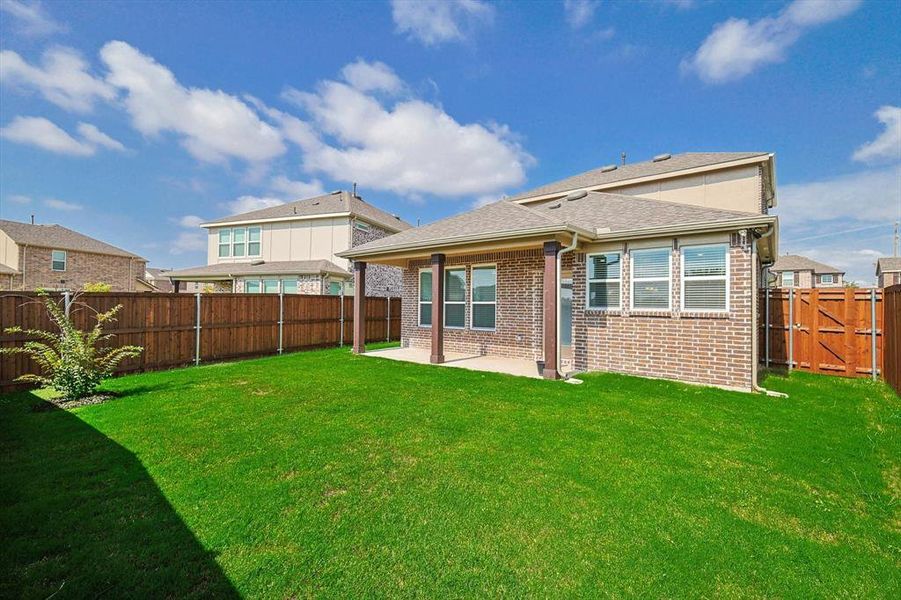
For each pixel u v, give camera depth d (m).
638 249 8.91
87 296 8.42
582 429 5.30
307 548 2.86
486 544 2.93
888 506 3.53
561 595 2.46
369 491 3.67
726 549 2.92
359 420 5.64
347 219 21.33
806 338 9.97
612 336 9.24
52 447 4.61
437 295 10.52
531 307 11.11
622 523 3.21
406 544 2.92
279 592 2.44
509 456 4.45
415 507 3.41
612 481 3.90
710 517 3.32
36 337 7.73
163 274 22.20
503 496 3.60
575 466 4.21
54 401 6.58
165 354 9.69
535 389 7.48
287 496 3.56
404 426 5.39
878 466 4.31
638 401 6.69
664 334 8.55
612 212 10.34
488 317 12.05
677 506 3.47
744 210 13.85
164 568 2.63
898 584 2.59
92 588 2.45
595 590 2.50
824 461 4.40
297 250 22.25
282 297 12.70
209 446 4.67
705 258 8.12
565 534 3.06
